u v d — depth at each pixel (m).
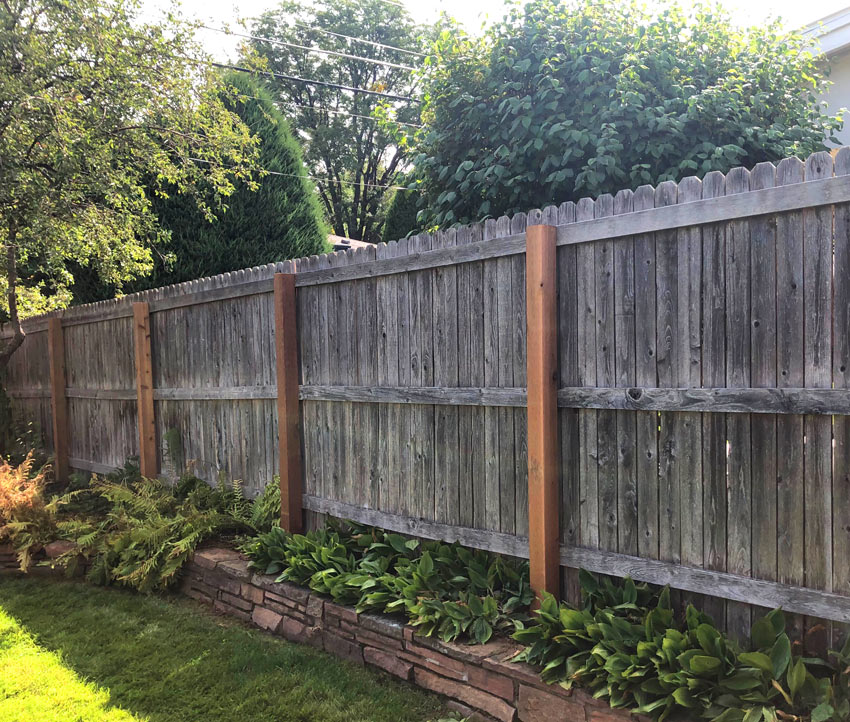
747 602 2.47
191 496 5.00
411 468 3.76
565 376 3.01
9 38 5.95
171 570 4.32
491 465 3.33
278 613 3.80
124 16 6.66
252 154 8.20
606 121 4.29
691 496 2.62
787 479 2.36
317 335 4.35
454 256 3.43
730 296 2.48
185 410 5.61
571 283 2.97
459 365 3.46
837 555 2.25
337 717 2.85
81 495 6.08
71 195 6.60
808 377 2.29
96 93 6.57
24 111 5.95
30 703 3.04
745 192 2.41
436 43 5.01
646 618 2.53
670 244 2.64
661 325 2.68
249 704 3.00
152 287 8.94
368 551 3.87
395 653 3.16
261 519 4.55
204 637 3.76
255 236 9.72
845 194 2.17
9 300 7.06
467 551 3.40
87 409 7.00
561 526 3.05
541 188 4.67
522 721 2.65
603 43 4.40
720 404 2.49
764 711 2.06
